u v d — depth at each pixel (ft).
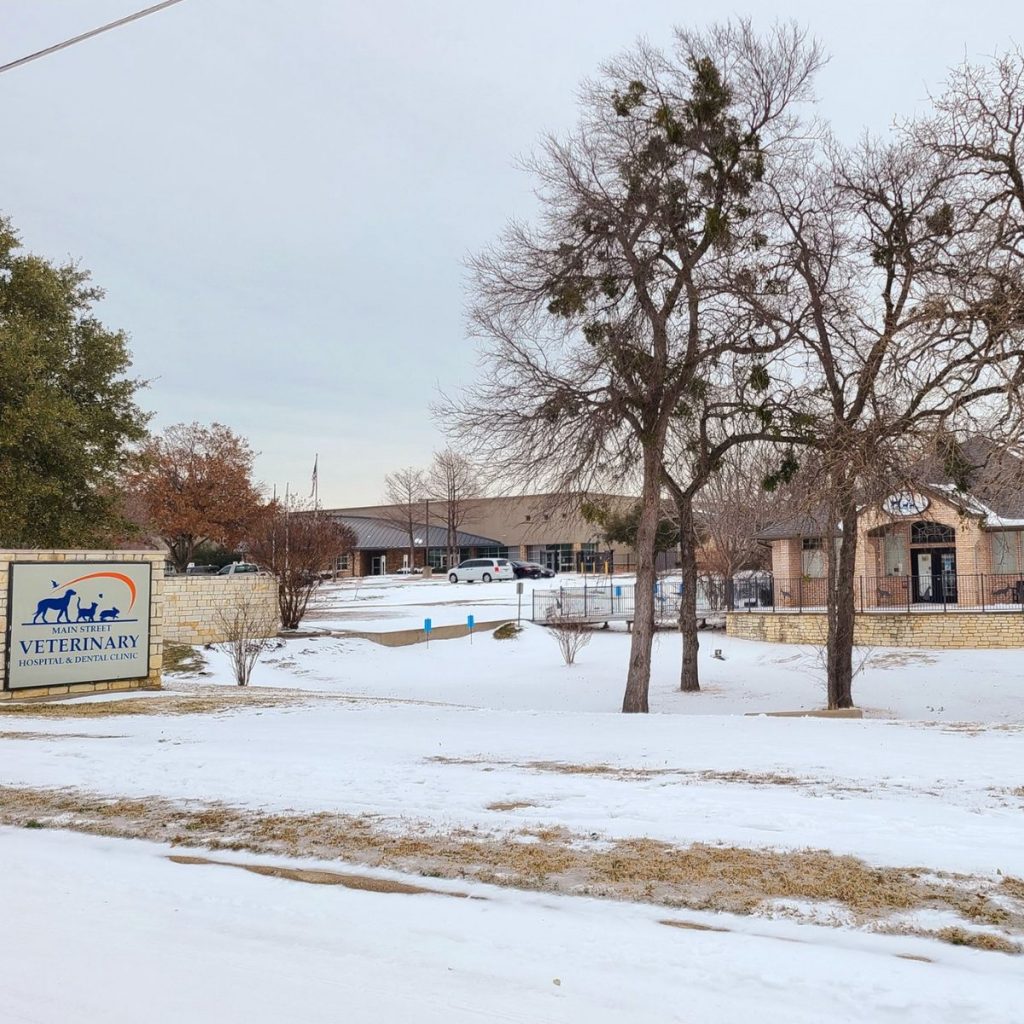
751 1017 13.25
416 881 19.86
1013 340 49.85
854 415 63.16
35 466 92.32
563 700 87.30
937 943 15.65
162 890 19.76
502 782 29.25
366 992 14.32
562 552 273.95
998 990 13.76
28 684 60.85
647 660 70.23
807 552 136.98
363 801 26.86
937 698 82.84
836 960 14.99
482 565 224.53
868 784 28.12
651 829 23.04
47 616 61.98
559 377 68.54
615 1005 13.73
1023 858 19.89
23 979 15.10
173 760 34.06
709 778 29.68
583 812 25.04
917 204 66.69
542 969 15.06
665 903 17.97
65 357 98.22
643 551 70.13
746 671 99.35
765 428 71.26
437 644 121.08
